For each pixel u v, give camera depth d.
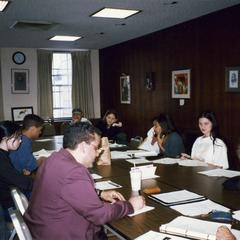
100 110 8.42
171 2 4.15
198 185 2.34
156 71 6.17
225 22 4.58
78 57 8.05
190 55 5.29
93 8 4.35
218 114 4.81
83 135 1.65
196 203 1.94
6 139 2.46
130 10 4.49
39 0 3.92
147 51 6.39
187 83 5.37
